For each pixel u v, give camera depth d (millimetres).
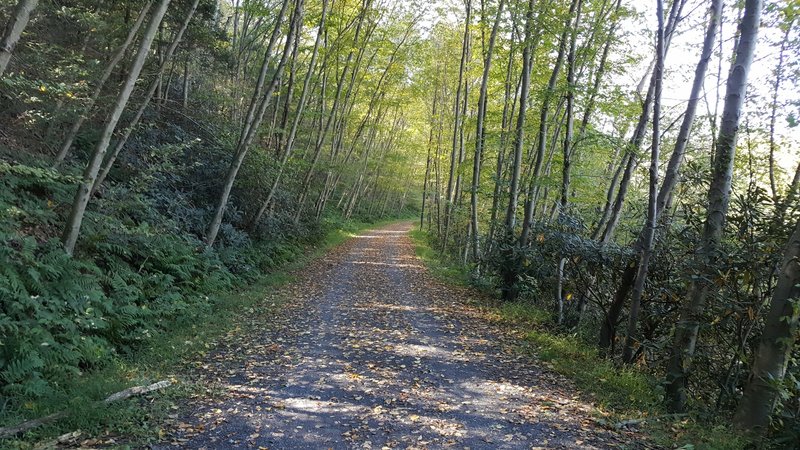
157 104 13852
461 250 21406
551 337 8898
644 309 7945
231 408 5230
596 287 8914
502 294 12844
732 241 6270
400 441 4629
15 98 9109
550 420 5250
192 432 4609
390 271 17578
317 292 12656
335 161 25984
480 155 16797
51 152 10375
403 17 22125
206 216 13758
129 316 6938
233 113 19766
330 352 7539
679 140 7312
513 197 13219
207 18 15016
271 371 6512
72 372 5391
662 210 7914
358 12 20094
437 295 13289
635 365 7379
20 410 4480
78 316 6176
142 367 6215
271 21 20688
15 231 6840
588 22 11734
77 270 6879
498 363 7402
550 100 12039
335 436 4699
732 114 5910
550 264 10102
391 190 53969
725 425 5449
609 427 5133
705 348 6824
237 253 13141
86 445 4156
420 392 5996
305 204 23688
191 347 7207
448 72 24953
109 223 8680
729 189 5992
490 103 21141
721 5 6926
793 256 4895
